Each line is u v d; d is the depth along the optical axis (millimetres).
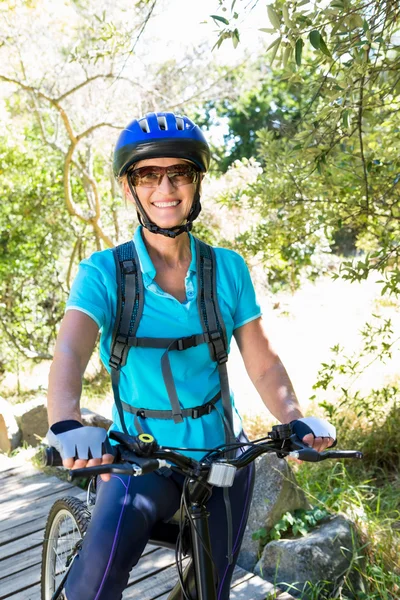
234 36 3176
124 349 1999
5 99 10125
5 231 11461
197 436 2014
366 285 11945
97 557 1857
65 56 9406
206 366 2064
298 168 4711
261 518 3600
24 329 11078
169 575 3465
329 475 4617
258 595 3250
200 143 2020
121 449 1610
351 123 4059
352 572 3324
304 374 7453
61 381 1849
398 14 3367
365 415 5477
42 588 2812
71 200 9523
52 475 4809
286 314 10945
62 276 11570
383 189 4723
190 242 2137
